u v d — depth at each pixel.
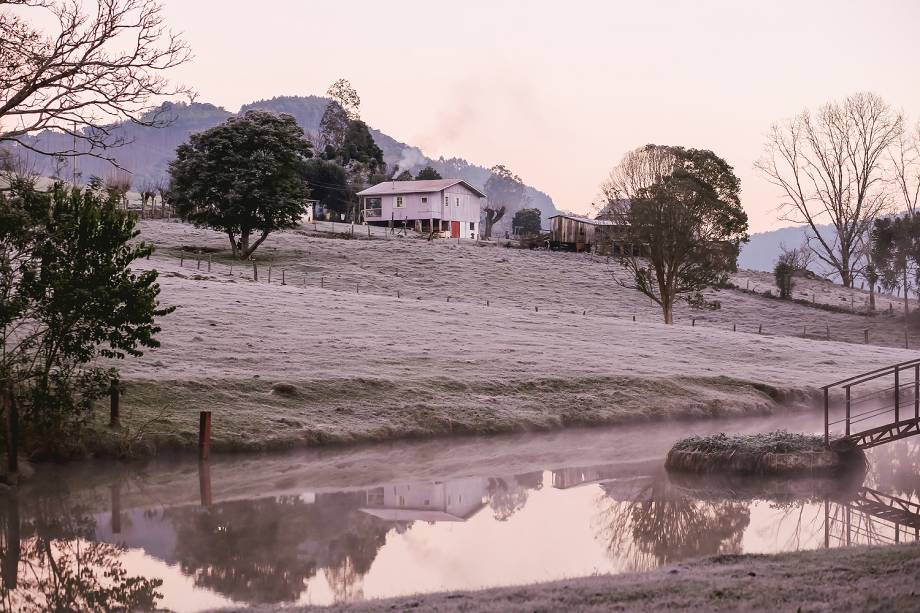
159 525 23.62
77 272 32.38
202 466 32.91
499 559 19.66
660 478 31.08
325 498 27.53
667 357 60.69
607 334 67.62
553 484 30.12
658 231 79.50
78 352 33.03
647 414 46.81
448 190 134.88
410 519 24.53
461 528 23.27
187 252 94.94
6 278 31.55
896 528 22.34
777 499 26.84
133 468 32.31
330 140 179.62
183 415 37.47
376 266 98.69
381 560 19.75
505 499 27.47
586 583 13.57
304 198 97.19
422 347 54.75
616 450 37.75
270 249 101.88
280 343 51.50
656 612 11.05
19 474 30.11
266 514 25.14
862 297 110.06
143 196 127.69
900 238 100.25
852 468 31.30
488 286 94.25
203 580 18.22
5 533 22.80
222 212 92.25
